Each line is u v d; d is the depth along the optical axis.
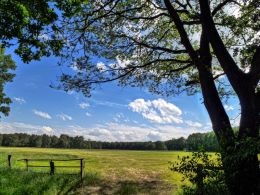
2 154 50.44
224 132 8.95
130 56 14.61
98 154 76.62
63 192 17.75
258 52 9.87
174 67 15.27
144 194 17.72
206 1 10.01
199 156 8.26
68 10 9.80
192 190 8.45
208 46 11.23
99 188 19.02
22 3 9.09
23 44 10.09
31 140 170.38
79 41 13.55
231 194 8.20
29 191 17.38
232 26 12.31
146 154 85.88
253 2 10.84
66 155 63.88
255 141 7.04
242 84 9.68
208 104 10.55
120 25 14.09
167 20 15.02
